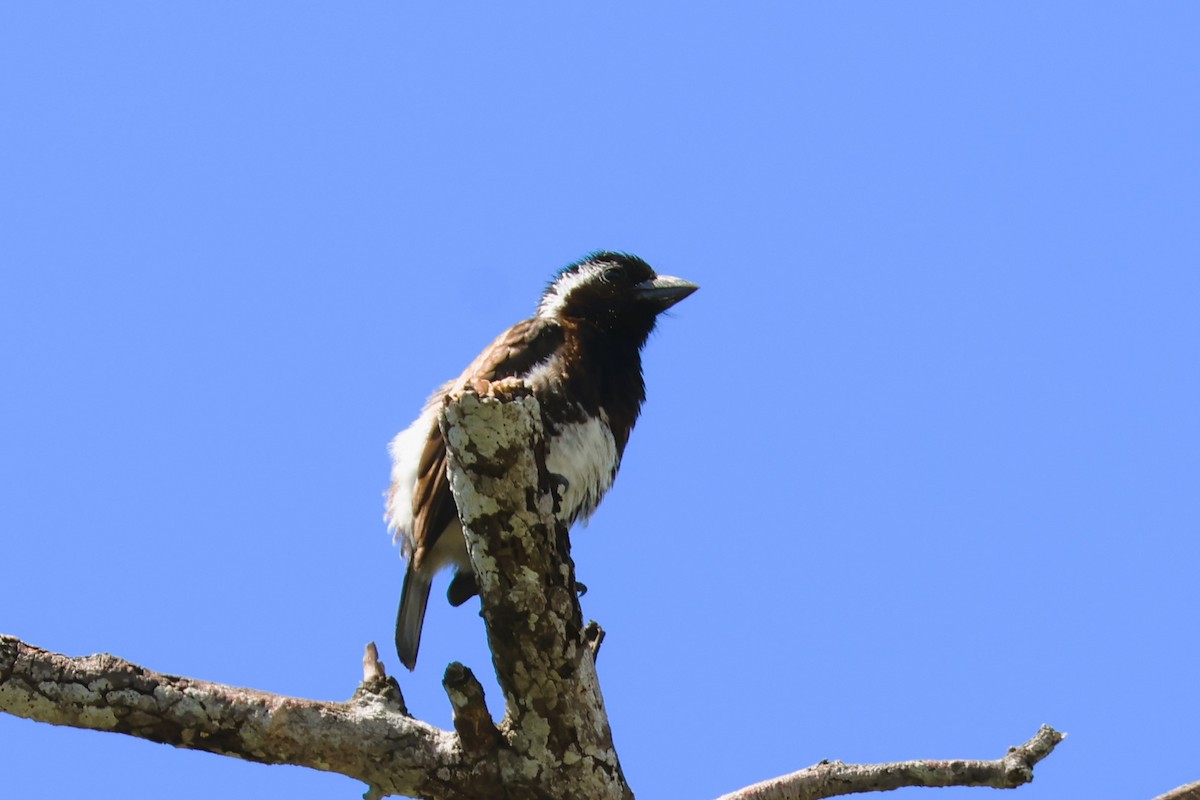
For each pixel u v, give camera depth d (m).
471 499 8.63
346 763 9.55
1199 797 9.11
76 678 9.28
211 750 9.50
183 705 9.36
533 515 8.72
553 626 9.09
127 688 9.32
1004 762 10.53
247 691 9.61
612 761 9.71
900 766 10.72
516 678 9.30
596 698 9.59
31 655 9.31
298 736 9.48
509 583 8.92
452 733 9.70
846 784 10.73
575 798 9.59
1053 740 10.61
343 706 9.73
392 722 9.66
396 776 9.56
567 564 9.10
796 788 10.73
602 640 9.65
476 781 9.55
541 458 8.66
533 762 9.55
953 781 10.56
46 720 9.30
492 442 8.38
